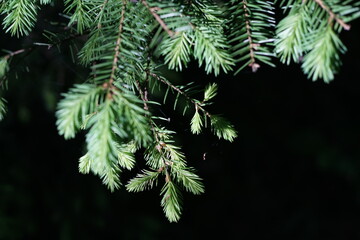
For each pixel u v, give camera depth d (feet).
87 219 11.45
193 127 4.29
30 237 10.86
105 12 4.04
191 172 4.16
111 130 3.00
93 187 11.65
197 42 3.54
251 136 13.73
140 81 4.05
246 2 3.77
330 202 14.85
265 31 3.62
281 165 15.03
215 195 15.52
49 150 11.32
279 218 15.20
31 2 4.41
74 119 2.97
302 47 3.28
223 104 6.59
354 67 12.66
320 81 13.07
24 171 11.26
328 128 13.46
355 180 13.88
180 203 4.20
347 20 3.10
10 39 7.99
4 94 10.62
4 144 11.36
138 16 3.59
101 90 3.09
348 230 14.38
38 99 10.85
